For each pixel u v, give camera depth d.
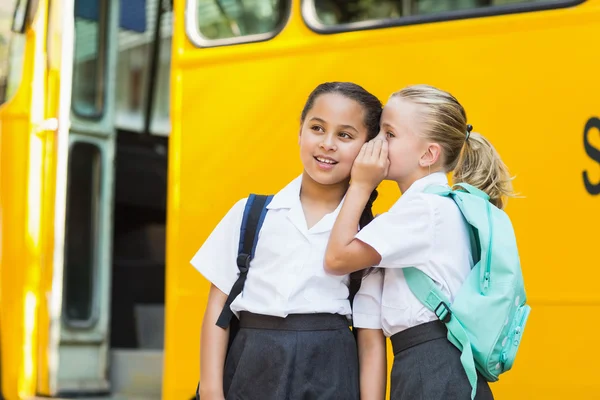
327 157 2.13
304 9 3.47
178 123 3.69
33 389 4.43
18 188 4.53
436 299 2.02
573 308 2.80
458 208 2.11
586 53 2.85
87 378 4.68
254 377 2.04
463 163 2.33
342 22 3.38
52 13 4.62
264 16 3.57
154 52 5.69
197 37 3.71
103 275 4.84
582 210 2.82
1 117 4.65
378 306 2.14
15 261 4.49
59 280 4.49
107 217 4.89
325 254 2.07
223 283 2.18
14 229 4.52
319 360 2.03
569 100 2.87
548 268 2.85
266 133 3.49
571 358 2.79
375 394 2.08
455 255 2.07
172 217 3.65
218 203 3.57
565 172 2.85
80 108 4.78
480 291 2.03
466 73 3.06
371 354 2.13
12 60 4.70
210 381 2.12
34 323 4.45
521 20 2.98
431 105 2.18
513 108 2.96
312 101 2.18
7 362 4.46
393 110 2.19
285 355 2.01
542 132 2.90
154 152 5.94
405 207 2.08
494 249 2.03
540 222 2.88
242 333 2.10
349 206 2.07
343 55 3.34
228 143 3.57
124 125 5.75
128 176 5.85
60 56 4.60
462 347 1.99
